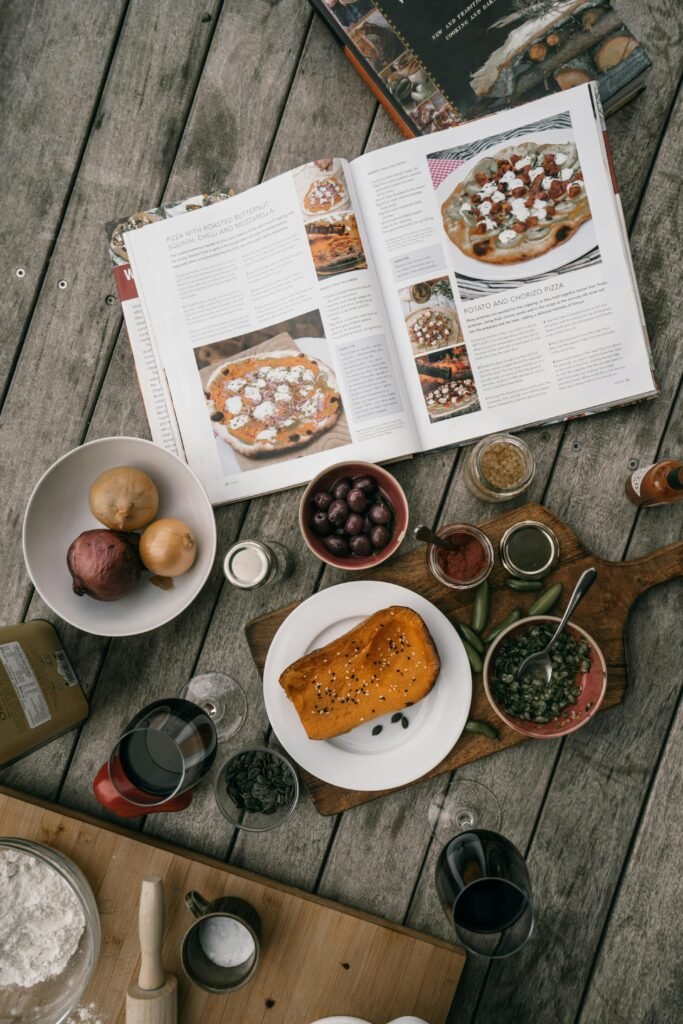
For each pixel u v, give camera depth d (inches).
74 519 39.1
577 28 38.7
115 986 38.2
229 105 40.9
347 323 39.8
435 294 39.8
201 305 40.4
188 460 40.4
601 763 39.8
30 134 41.1
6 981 37.4
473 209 39.6
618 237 39.4
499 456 38.8
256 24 40.8
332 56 40.8
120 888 38.5
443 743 38.2
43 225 41.1
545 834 39.6
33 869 37.8
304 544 40.4
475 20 38.9
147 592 38.9
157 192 40.9
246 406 40.3
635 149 40.4
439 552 38.4
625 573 39.2
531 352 39.8
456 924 35.0
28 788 40.1
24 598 40.9
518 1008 39.3
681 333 40.3
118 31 41.0
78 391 41.2
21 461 41.1
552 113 38.9
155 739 36.9
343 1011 38.0
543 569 38.7
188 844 39.8
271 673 38.3
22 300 41.1
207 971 37.1
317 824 39.7
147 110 41.0
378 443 39.9
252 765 38.9
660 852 39.5
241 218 40.2
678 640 39.9
